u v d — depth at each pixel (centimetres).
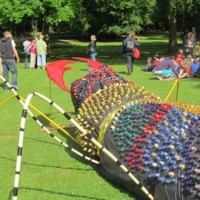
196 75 1695
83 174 652
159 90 1395
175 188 468
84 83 761
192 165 466
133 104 627
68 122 956
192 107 621
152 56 2777
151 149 515
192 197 449
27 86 1514
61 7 2442
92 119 656
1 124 963
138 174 516
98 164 661
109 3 3453
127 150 549
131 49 1786
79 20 3156
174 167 478
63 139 830
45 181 631
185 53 2275
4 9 2344
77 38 4722
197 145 483
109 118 623
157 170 493
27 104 468
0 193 591
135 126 565
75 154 741
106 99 676
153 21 3859
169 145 498
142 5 3634
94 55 2155
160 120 543
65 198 571
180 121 527
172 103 641
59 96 1290
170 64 1689
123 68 2095
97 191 587
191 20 3591
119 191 582
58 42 4269
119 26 3766
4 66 1399
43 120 976
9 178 645
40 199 570
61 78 819
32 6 2347
